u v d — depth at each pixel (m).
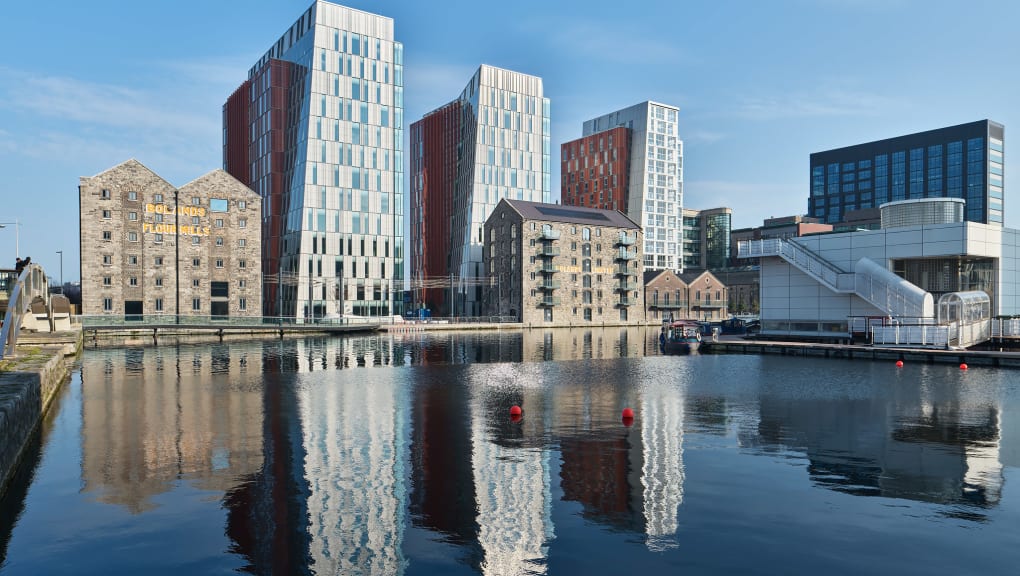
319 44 107.50
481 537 13.20
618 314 120.81
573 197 179.12
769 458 19.14
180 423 24.83
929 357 44.88
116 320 81.38
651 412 26.80
